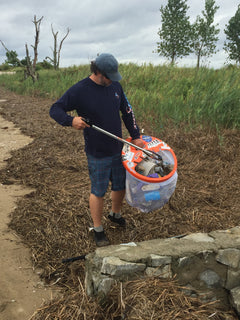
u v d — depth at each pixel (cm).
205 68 950
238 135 571
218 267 220
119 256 213
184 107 711
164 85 973
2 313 220
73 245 300
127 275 209
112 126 270
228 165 478
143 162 271
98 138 267
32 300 234
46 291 244
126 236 315
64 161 512
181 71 1168
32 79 1728
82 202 372
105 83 257
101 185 279
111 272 206
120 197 304
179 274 216
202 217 348
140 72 1161
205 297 217
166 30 2372
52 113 255
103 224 332
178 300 202
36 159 523
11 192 414
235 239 234
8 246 298
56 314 213
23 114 941
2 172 479
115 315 197
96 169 276
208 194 397
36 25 1638
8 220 343
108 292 207
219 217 348
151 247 225
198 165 477
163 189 261
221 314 207
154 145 289
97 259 217
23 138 677
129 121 292
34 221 338
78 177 453
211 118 629
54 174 465
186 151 535
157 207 272
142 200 264
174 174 266
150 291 203
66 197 386
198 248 220
